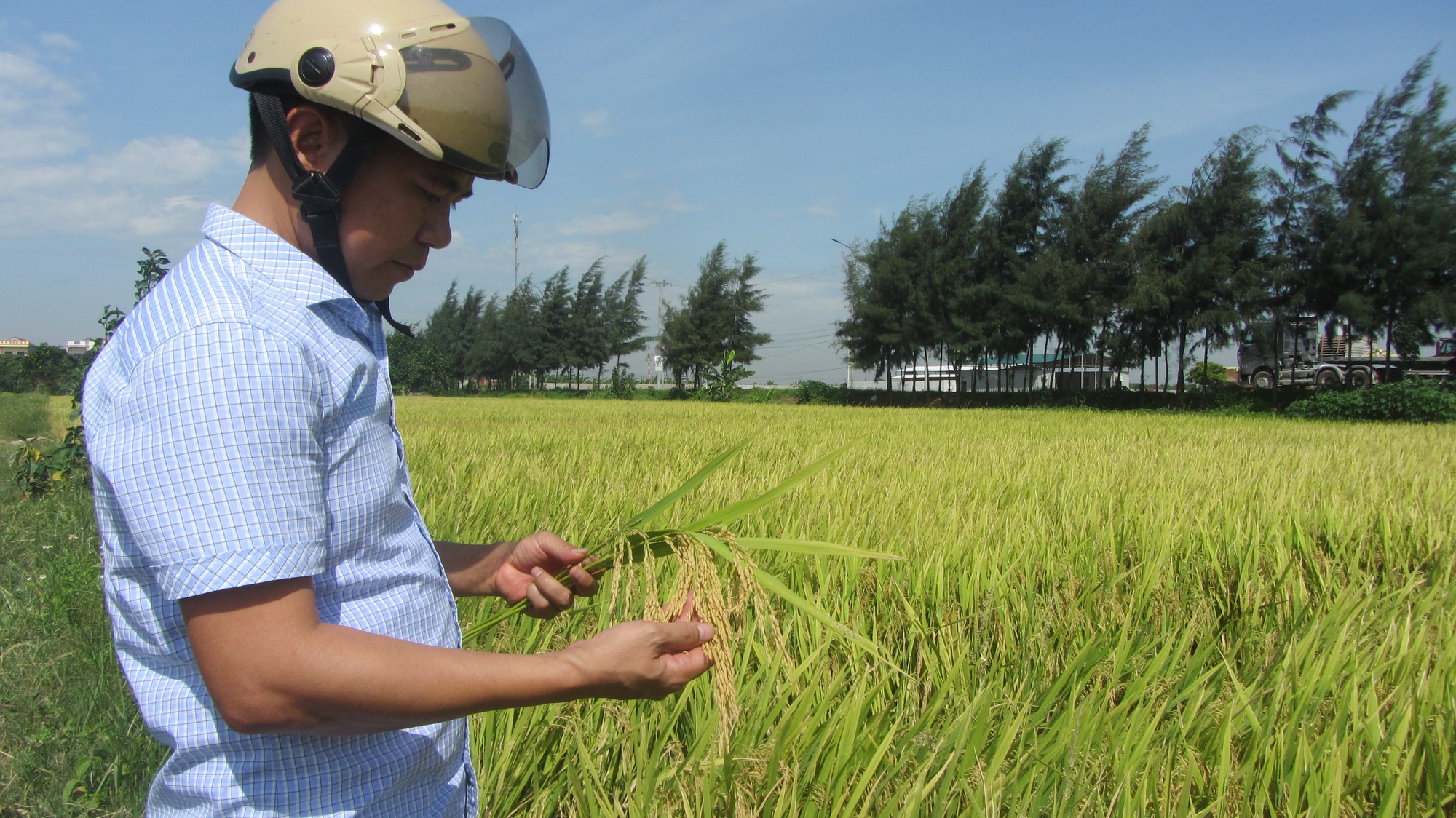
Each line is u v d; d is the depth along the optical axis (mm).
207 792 1083
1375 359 33406
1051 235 40656
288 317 1050
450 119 1121
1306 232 30766
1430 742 2234
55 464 8516
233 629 949
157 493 943
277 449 979
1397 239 28562
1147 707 2506
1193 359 34656
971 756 2205
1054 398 39656
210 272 1057
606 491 5531
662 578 3352
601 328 62156
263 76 1093
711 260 53562
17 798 2781
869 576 3674
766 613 1480
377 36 1082
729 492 5555
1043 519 5012
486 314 71062
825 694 2521
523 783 2273
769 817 2088
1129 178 36406
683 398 54031
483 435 11898
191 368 958
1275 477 7004
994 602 3342
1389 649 2967
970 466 7605
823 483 5910
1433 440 13094
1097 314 36312
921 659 2996
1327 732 2348
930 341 43656
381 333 1308
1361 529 4820
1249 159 31922
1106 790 2232
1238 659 3254
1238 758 2432
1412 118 28766
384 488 1162
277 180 1170
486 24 1356
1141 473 7387
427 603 1229
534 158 1475
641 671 1194
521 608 1636
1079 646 3154
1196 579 3980
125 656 1128
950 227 43406
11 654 3816
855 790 2061
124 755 2941
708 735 2238
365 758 1143
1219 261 32094
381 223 1173
